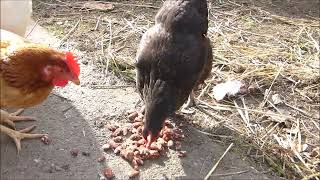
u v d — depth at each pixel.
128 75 1.05
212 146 0.90
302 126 0.98
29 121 0.90
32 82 0.78
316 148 0.93
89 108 0.95
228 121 0.97
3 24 0.88
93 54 1.10
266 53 1.17
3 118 0.86
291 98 1.05
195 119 0.97
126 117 0.94
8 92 0.77
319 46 1.21
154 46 0.85
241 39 1.21
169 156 0.87
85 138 0.88
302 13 1.35
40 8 1.24
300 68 1.13
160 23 0.89
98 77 1.04
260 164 0.88
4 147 0.83
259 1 1.38
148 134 0.82
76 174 0.81
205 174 0.84
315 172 0.88
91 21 1.21
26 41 0.84
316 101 1.05
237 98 1.03
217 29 1.23
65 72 0.78
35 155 0.83
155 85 0.82
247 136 0.94
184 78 0.84
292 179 0.86
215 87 1.05
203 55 0.87
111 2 1.30
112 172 0.82
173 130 0.91
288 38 1.23
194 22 0.88
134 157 0.84
